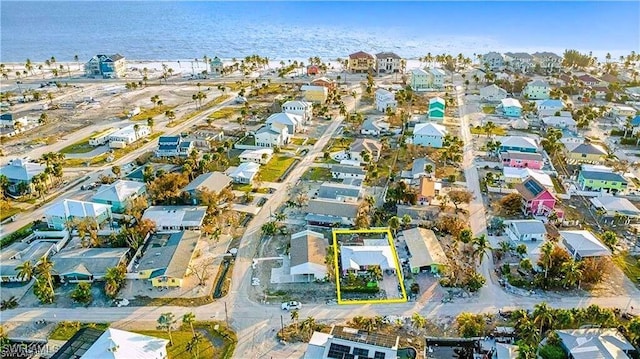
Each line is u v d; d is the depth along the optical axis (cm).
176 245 9325
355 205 10638
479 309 7944
